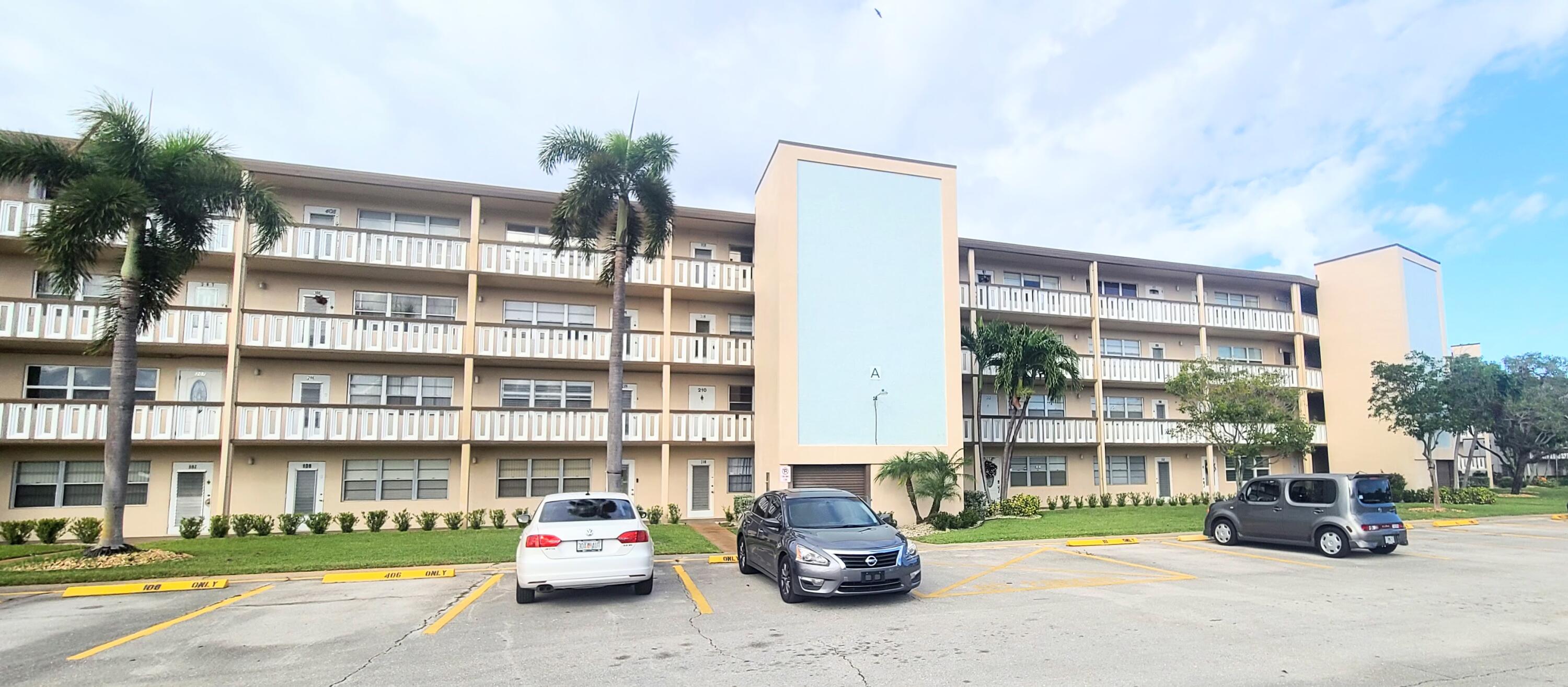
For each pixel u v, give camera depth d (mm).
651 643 8133
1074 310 27500
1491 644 7902
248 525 17875
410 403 21547
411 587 11695
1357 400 30453
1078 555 15086
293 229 19547
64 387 19031
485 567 13281
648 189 17812
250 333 19094
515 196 21547
